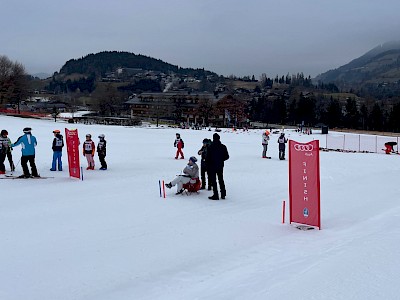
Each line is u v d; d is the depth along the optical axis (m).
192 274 6.81
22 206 12.10
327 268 6.47
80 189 15.10
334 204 12.84
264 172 20.44
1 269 7.03
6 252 7.89
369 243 7.79
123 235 9.10
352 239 8.41
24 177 17.52
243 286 6.08
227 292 5.87
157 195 14.10
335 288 5.66
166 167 21.97
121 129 66.94
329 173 20.58
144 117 130.12
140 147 35.72
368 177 19.36
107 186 15.82
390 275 6.04
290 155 10.18
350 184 17.17
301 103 118.88
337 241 8.43
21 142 17.34
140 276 6.75
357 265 6.51
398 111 99.62
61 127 63.84
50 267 7.14
